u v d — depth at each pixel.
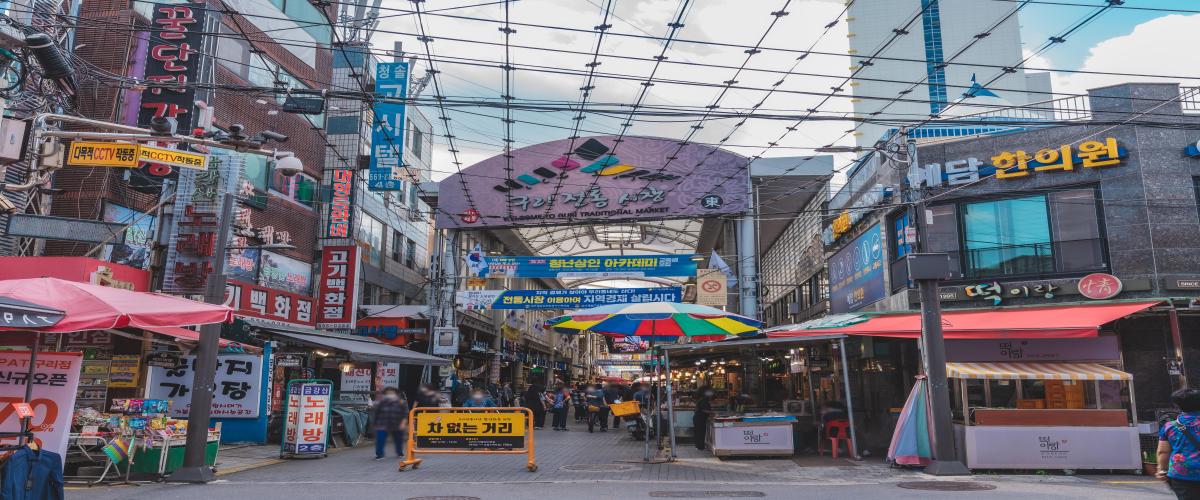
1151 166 15.49
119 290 9.30
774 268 39.00
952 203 17.22
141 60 18.92
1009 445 11.46
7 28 12.54
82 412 10.77
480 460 13.72
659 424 15.02
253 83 22.14
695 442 16.14
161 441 10.53
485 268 25.39
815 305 28.48
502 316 39.00
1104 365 12.84
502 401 26.08
